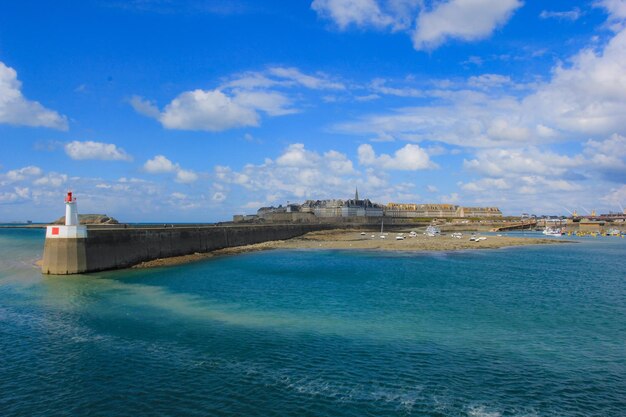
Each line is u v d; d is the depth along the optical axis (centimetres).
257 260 6675
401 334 2569
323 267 5781
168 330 2630
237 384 1864
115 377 1936
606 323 2855
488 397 1762
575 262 6656
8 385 1859
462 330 2662
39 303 3322
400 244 9881
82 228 4809
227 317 2944
